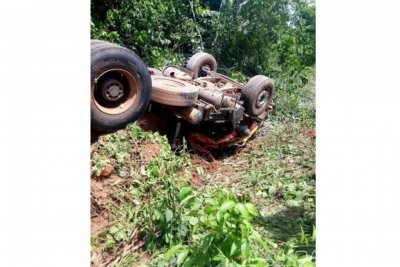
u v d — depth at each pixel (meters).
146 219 3.03
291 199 3.79
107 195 3.14
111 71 3.55
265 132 5.45
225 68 7.00
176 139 4.46
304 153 4.83
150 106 4.25
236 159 4.79
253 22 6.95
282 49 6.89
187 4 7.05
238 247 2.03
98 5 6.08
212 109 4.53
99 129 3.52
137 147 3.61
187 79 4.88
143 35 6.17
